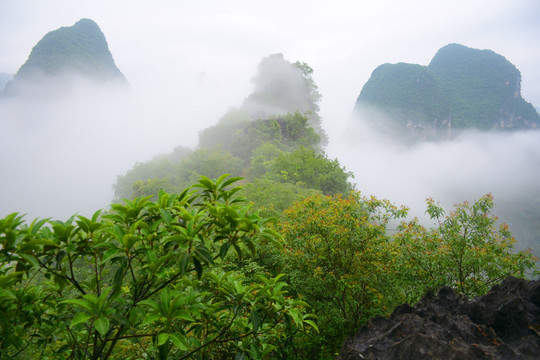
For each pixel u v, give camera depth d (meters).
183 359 3.21
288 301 3.10
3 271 2.53
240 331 3.48
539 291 3.70
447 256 7.85
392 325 3.95
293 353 8.28
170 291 2.50
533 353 2.99
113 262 2.51
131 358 3.98
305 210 8.55
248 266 8.70
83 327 2.88
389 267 8.03
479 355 2.93
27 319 2.67
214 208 2.56
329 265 8.21
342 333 8.43
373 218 8.49
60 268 2.53
